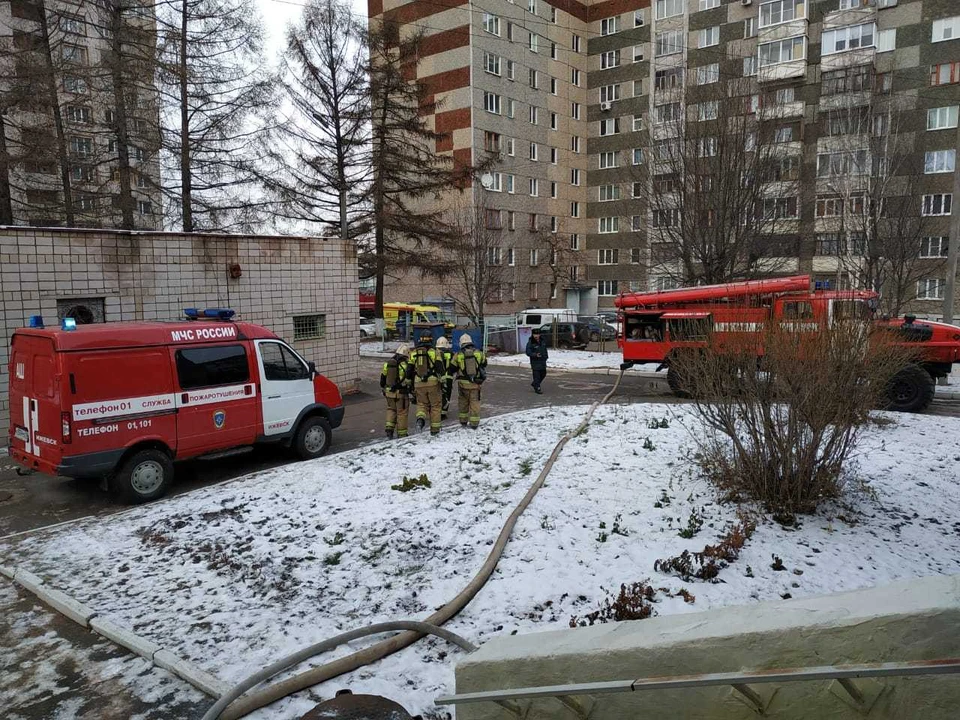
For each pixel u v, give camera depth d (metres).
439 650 4.00
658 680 2.23
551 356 23.98
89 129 18.64
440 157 26.98
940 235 33.69
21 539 6.40
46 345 7.33
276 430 9.24
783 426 6.08
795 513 6.05
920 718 1.99
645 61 47.06
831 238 30.16
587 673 2.51
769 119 20.88
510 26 43.22
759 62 39.78
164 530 6.44
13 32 17.27
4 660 4.22
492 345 25.95
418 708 3.42
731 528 5.66
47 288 10.59
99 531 6.53
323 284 14.84
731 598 4.43
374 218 25.91
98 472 7.40
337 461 8.75
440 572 5.11
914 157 29.42
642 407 12.09
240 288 13.23
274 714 3.42
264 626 4.44
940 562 5.03
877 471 7.38
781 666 2.15
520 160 44.66
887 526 5.79
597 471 7.55
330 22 23.48
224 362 8.66
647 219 24.92
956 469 7.45
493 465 8.08
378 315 28.34
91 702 3.73
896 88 36.16
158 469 7.90
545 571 4.96
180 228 20.27
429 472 7.89
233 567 5.45
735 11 41.59
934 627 1.94
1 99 16.28
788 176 23.19
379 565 5.32
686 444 8.65
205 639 4.29
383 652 3.93
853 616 2.06
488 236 32.81
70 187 19.02
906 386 11.75
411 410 13.72
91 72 17.36
